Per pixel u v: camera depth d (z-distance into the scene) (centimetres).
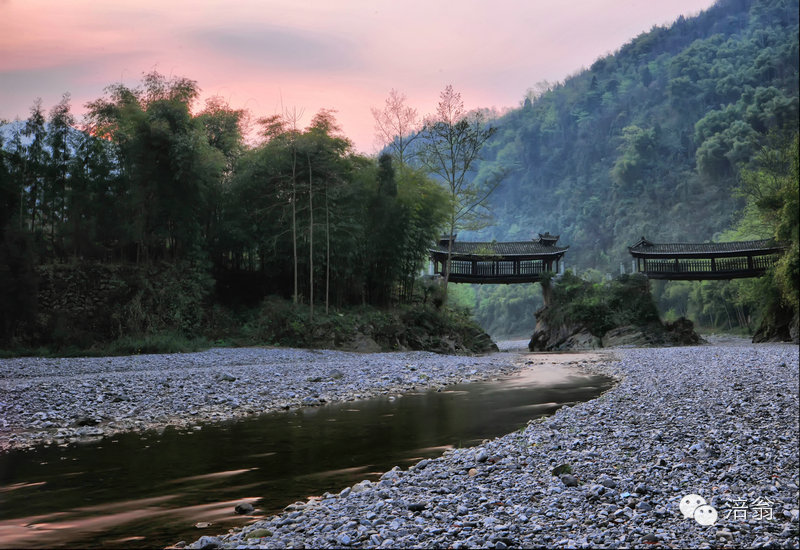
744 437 1102
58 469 969
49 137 3531
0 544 629
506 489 792
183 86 3934
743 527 652
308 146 4034
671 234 14712
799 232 4391
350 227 4178
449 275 5831
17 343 3134
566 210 19888
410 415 1521
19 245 3209
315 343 3741
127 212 3650
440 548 588
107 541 639
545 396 1872
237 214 4038
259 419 1470
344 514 699
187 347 3266
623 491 789
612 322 5391
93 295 3425
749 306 8181
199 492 837
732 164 14725
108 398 1662
